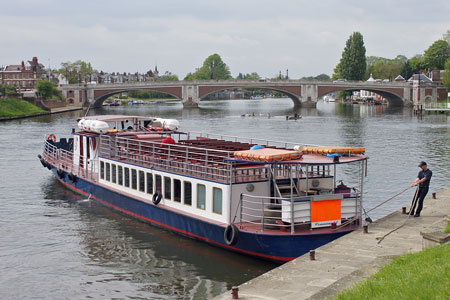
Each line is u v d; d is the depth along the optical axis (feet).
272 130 275.39
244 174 74.95
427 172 70.28
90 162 112.37
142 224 92.32
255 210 73.20
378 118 364.99
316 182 76.48
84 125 110.52
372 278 47.19
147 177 90.02
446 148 197.36
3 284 68.28
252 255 72.13
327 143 216.33
